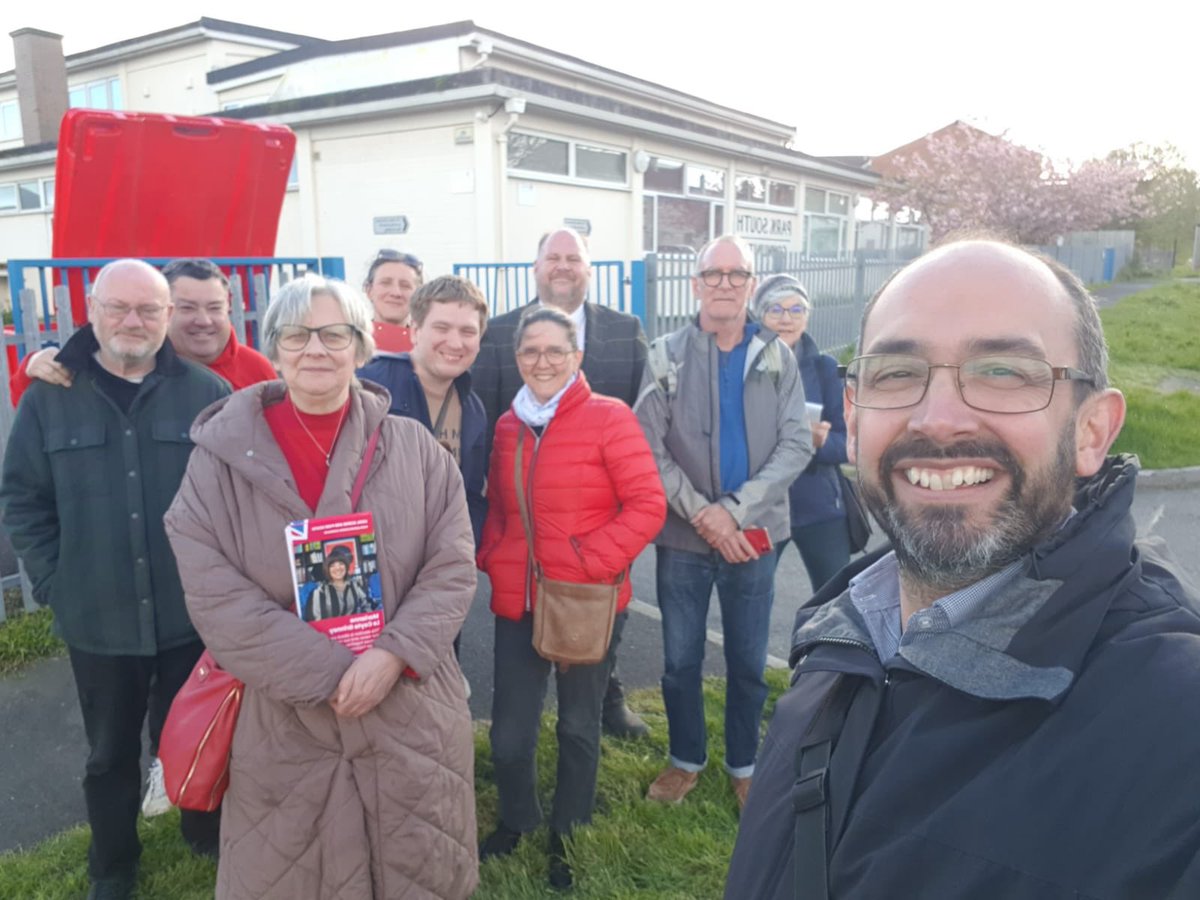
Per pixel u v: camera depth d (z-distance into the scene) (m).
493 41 14.66
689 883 2.62
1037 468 0.97
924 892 0.86
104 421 2.54
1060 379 0.97
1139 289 24.83
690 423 3.04
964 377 0.99
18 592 4.49
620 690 3.58
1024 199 23.58
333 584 2.05
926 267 1.05
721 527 2.92
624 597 2.76
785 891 1.04
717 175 16.59
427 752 2.10
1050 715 0.86
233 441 2.06
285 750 2.01
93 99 22.59
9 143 24.25
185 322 3.16
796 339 3.62
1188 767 0.76
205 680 2.13
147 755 3.31
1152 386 10.24
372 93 11.99
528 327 2.69
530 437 2.71
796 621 1.41
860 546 3.57
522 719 2.74
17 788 3.08
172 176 5.27
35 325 4.34
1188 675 0.80
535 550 2.67
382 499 2.14
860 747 1.02
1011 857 0.81
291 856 2.00
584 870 2.66
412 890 2.08
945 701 0.95
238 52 20.30
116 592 2.51
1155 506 6.71
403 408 2.92
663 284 9.29
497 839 2.80
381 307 3.78
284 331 2.08
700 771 3.19
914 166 24.31
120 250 5.29
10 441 2.54
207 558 2.00
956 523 0.99
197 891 2.57
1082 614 0.89
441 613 2.12
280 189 5.79
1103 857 0.77
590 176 13.44
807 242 20.47
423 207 12.23
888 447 1.04
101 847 2.50
